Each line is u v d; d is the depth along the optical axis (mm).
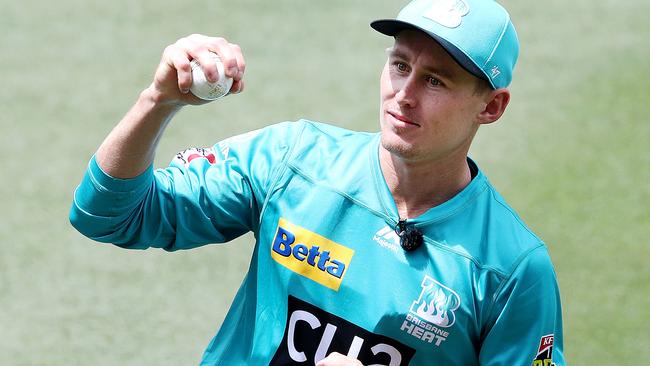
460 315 11914
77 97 35656
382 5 43750
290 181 12617
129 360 22609
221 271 26281
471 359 12266
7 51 38969
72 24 41375
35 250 27016
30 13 42281
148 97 11641
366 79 37188
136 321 24125
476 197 12359
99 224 12266
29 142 32531
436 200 12336
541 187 30500
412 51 11547
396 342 12070
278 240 12531
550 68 38656
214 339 13414
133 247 12969
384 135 11812
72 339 23391
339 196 12383
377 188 12344
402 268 12086
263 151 12953
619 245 27672
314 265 12312
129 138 11750
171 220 12789
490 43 11586
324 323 12234
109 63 38250
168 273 26141
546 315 12070
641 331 24000
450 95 11570
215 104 35031
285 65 38281
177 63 11164
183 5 43312
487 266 11945
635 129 34094
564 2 44688
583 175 31219
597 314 24688
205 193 12820
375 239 12219
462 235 12125
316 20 42188
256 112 34562
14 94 35719
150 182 12289
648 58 39438
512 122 34469
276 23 41812
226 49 11328
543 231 28281
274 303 12516
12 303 24750
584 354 23109
